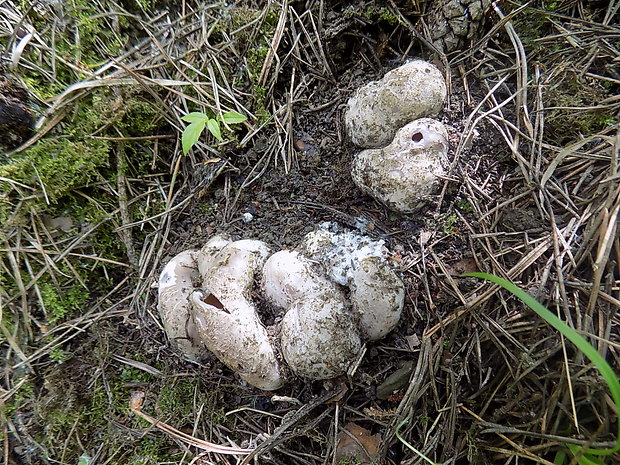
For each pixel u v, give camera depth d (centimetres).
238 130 26
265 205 26
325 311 20
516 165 22
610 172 19
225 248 22
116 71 25
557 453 17
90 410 23
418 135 22
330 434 21
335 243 22
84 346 24
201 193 26
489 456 19
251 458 21
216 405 23
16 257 23
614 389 13
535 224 21
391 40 27
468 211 22
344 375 21
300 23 27
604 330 18
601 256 18
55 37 24
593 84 22
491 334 20
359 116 23
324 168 26
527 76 23
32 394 23
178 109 26
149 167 26
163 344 24
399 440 21
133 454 22
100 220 25
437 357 21
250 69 26
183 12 27
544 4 24
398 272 22
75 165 24
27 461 22
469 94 24
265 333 20
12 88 23
